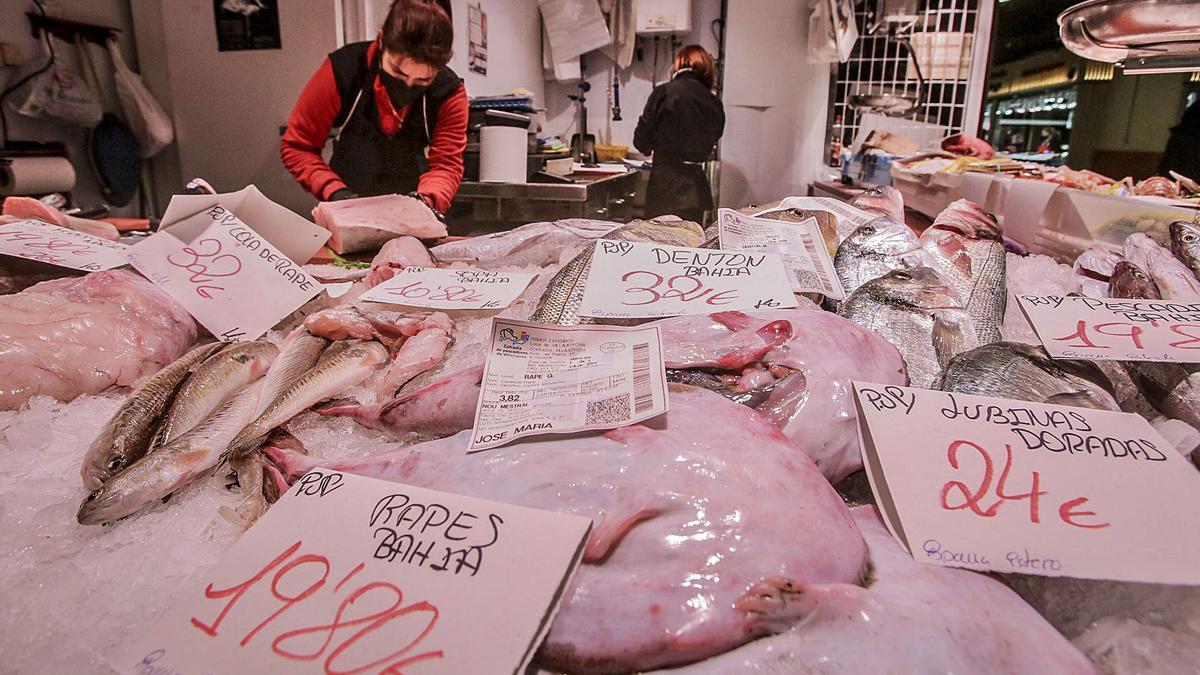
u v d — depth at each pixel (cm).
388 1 413
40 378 104
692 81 466
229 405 99
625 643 58
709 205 505
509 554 62
